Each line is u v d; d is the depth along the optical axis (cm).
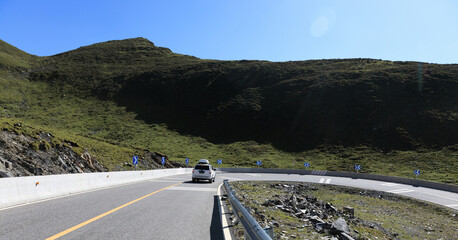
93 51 17600
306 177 4478
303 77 11331
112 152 4372
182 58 16638
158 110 10731
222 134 9050
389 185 3569
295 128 8600
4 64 13125
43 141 2838
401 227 1595
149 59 16338
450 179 4534
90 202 1087
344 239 815
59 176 1320
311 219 1080
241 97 10806
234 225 762
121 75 13588
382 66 11312
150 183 2219
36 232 609
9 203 964
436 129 6994
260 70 12656
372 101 8688
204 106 10731
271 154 7469
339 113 8669
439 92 8325
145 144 7744
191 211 965
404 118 7694
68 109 10138
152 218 811
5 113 8575
